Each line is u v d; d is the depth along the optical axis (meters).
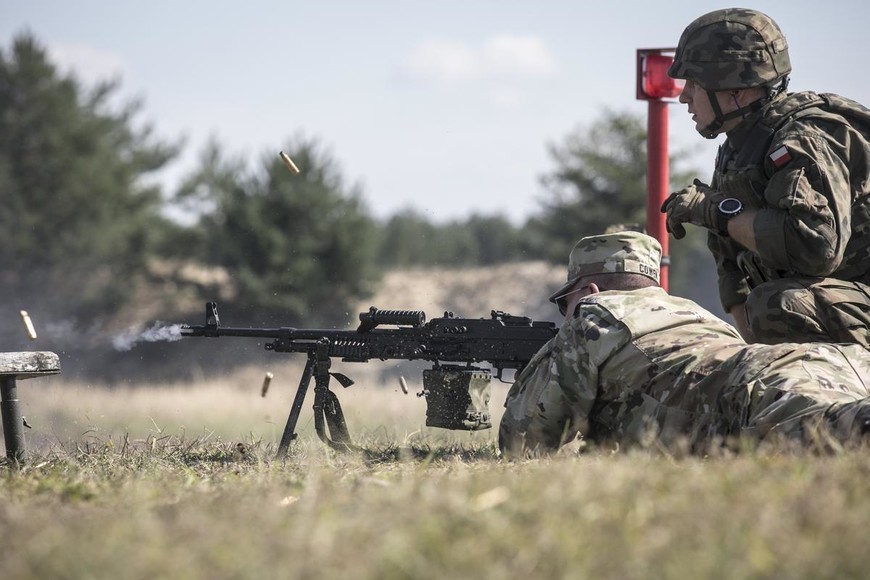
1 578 5.64
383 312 16.09
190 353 80.25
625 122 90.19
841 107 14.39
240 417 36.53
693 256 98.81
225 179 88.69
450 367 15.85
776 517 6.18
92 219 86.38
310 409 38.94
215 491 9.16
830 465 8.10
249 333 16.62
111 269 87.25
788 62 15.01
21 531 6.86
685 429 11.90
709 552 5.59
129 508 7.98
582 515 6.41
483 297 107.19
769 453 9.55
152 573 5.46
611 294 13.30
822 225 13.65
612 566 5.46
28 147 86.50
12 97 86.44
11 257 84.19
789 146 13.89
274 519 6.65
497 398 38.97
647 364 12.34
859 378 11.24
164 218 90.12
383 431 21.61
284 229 86.00
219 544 5.95
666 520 6.30
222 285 85.62
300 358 74.56
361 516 6.62
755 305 14.57
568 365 13.02
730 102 15.01
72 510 8.08
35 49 87.56
